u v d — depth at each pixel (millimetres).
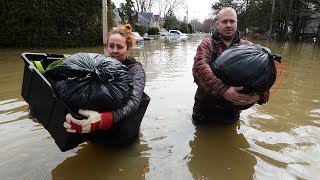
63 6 13703
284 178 2602
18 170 2641
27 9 13141
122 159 2898
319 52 15367
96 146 3129
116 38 3137
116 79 2582
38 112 2729
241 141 3320
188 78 6480
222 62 3084
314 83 6277
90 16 14508
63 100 2424
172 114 4102
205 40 3613
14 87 5316
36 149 3018
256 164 2836
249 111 4281
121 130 2963
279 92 5398
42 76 2482
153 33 47219
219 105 3533
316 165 2814
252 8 34938
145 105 3090
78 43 14492
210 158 2947
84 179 2566
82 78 2445
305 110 4375
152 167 2770
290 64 9453
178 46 17438
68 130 2348
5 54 10617
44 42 13891
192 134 3486
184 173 2678
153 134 3459
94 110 2482
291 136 3455
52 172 2645
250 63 2971
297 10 29453
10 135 3299
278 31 32469
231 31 3545
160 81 6133
